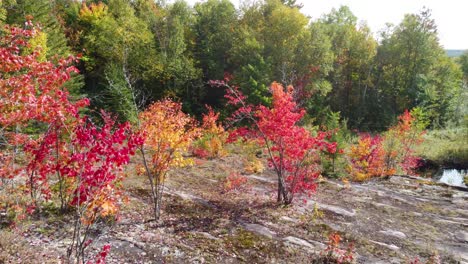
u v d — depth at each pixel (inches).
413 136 767.1
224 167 620.7
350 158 757.9
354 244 319.9
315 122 1202.6
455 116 1418.6
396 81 1517.0
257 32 1325.0
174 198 404.8
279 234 327.3
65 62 246.5
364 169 682.2
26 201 296.7
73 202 196.4
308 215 390.0
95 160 188.4
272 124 391.2
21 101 216.1
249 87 1141.1
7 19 786.8
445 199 508.7
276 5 1428.4
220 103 1328.7
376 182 617.9
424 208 460.8
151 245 273.4
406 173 728.3
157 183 354.0
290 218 374.3
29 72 232.7
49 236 262.8
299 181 425.7
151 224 316.8
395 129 770.8
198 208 379.2
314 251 294.7
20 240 245.0
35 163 272.1
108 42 1127.6
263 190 490.3
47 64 234.7
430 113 1330.0
